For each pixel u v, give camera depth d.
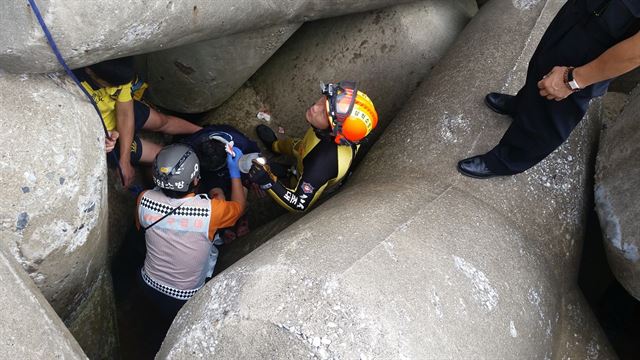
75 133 1.80
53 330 1.47
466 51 2.87
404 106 2.94
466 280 1.84
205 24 2.12
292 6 2.57
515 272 2.04
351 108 2.34
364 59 3.19
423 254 1.83
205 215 2.56
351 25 3.22
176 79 3.01
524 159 2.23
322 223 1.94
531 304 2.04
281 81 3.35
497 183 2.32
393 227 1.91
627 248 2.16
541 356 2.02
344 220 1.94
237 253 3.01
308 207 2.65
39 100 1.74
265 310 1.52
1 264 1.42
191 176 2.52
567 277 2.33
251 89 3.40
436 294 1.72
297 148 2.92
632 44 1.68
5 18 1.60
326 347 1.44
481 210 2.19
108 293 2.52
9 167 1.64
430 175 2.37
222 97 3.16
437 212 2.08
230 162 2.84
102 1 1.65
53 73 1.86
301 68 3.31
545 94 2.00
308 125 3.31
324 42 3.28
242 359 1.51
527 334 1.96
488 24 2.97
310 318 1.49
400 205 2.08
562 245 2.34
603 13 1.83
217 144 2.96
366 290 1.58
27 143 1.67
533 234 2.28
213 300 1.66
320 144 2.58
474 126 2.49
